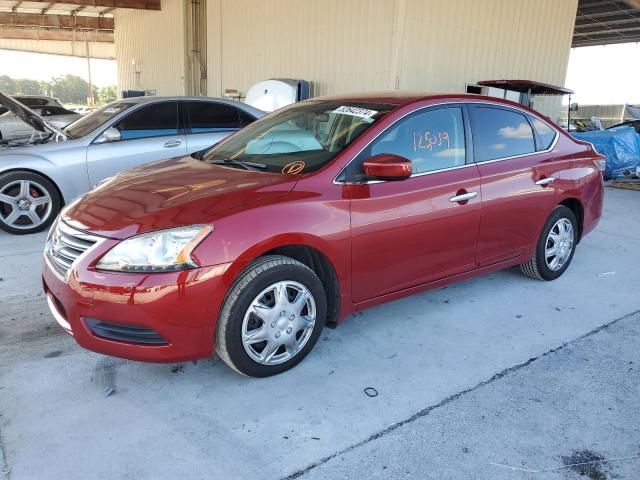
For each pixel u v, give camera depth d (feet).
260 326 9.09
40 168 18.10
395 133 10.68
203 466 7.34
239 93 43.96
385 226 10.18
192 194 9.21
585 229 15.16
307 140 11.05
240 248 8.50
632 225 21.63
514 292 13.87
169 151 20.63
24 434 7.87
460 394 9.20
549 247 14.25
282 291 9.15
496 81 30.45
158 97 21.22
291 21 37.45
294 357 9.66
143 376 9.48
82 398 8.79
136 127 20.22
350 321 11.93
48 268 9.32
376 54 31.58
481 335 11.41
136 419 8.30
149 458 7.46
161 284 8.08
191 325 8.36
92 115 21.63
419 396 9.10
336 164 9.87
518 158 12.87
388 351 10.61
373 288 10.46
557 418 8.60
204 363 9.97
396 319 12.09
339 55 34.01
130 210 8.94
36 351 10.25
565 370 10.07
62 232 9.23
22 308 12.19
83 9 67.21
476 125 12.11
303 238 9.14
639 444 8.05
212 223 8.43
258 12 40.42
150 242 8.20
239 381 9.39
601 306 13.12
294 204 9.16
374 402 8.89
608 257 17.19
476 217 11.73
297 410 8.63
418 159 10.97
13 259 15.57
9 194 17.97
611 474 7.41
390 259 10.47
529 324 12.00
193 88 54.39
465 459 7.61
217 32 46.03
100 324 8.52
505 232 12.59
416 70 31.35
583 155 14.74
